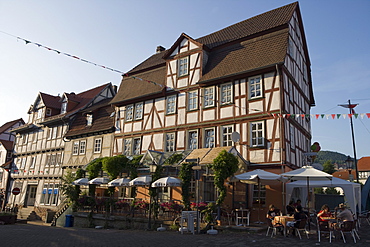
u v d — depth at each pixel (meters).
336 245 8.55
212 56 18.75
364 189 19.08
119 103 22.44
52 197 25.95
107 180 17.94
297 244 8.72
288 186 14.30
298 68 18.66
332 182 13.38
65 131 26.73
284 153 14.37
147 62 23.70
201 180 16.23
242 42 17.81
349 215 9.66
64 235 11.26
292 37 17.66
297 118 17.36
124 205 16.38
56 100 30.83
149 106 20.61
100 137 23.36
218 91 17.27
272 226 10.81
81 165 24.05
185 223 13.19
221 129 16.69
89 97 29.36
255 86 15.96
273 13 18.80
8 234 11.16
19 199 30.02
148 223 13.67
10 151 35.53
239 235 10.91
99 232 12.56
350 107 16.78
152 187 14.87
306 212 12.21
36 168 28.97
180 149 18.11
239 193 15.35
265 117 15.25
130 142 21.09
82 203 18.11
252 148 15.37
